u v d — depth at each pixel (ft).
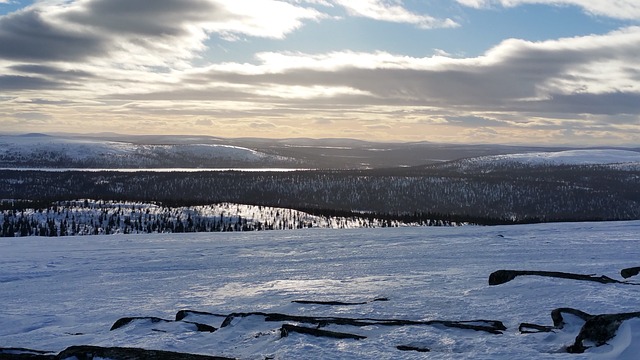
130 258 133.59
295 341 33.09
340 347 31.58
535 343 30.58
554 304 42.01
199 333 40.88
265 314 41.73
